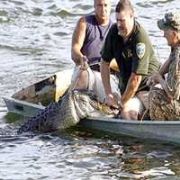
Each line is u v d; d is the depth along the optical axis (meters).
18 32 33.06
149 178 17.47
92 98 20.70
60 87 21.92
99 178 17.52
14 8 36.66
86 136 20.19
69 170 18.03
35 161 18.62
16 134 20.53
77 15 36.22
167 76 19.22
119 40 19.94
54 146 19.61
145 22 34.34
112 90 21.03
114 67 21.39
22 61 28.31
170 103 19.42
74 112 20.44
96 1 21.59
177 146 19.19
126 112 19.95
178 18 18.73
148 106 19.72
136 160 18.55
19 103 21.95
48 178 17.55
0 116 22.16
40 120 20.70
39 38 32.03
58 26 34.22
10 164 18.45
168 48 29.17
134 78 19.69
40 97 21.98
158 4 37.94
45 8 36.94
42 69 27.14
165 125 19.11
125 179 17.42
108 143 19.64
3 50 30.00
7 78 26.02
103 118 20.17
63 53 29.42
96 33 21.67
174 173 17.73
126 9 19.55
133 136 19.81
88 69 21.03
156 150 19.06
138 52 19.61
